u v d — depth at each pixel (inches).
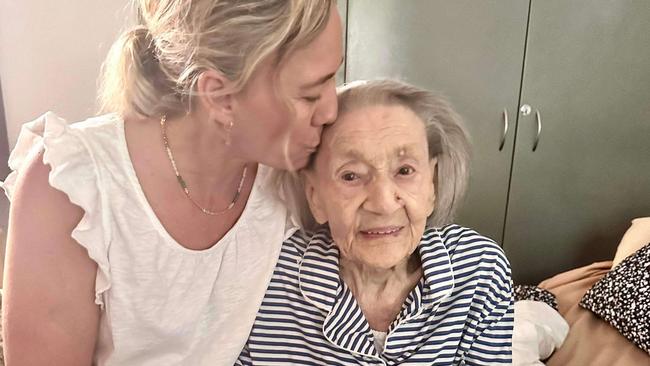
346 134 38.1
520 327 62.2
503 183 84.0
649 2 77.3
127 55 37.3
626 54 79.3
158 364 41.5
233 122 35.6
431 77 79.3
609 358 62.2
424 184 39.3
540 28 77.7
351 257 40.6
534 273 89.3
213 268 40.8
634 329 62.7
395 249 39.3
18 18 79.2
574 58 79.0
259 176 41.9
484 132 81.7
